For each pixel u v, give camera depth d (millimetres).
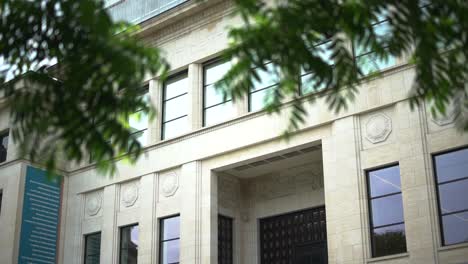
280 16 10133
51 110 9578
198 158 29266
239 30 10320
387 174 24281
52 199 33000
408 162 23641
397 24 10938
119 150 9719
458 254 21781
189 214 28750
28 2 10000
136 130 32250
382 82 25000
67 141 9438
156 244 29609
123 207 31531
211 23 30750
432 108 12008
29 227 31781
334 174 25234
